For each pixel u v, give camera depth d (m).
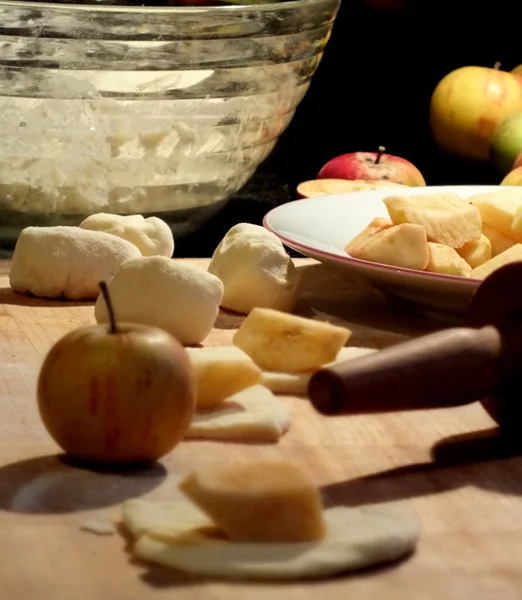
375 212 1.10
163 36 1.09
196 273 0.92
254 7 1.12
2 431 0.76
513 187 1.08
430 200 1.01
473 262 1.00
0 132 1.10
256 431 0.77
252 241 0.99
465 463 0.75
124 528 0.66
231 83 1.14
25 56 1.07
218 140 1.16
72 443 0.71
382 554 0.63
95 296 1.01
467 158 1.50
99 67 1.09
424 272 0.92
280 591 0.61
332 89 1.56
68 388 0.70
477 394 0.73
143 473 0.72
